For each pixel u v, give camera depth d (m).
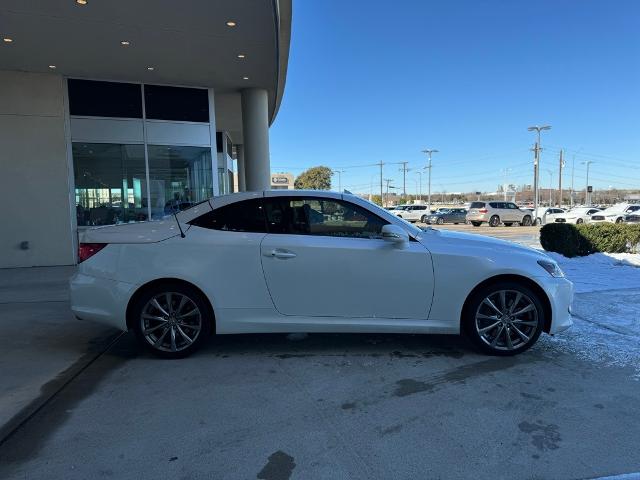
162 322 4.45
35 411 3.43
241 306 4.42
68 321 5.88
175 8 7.59
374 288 4.42
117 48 9.30
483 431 3.15
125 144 11.69
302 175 94.56
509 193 109.88
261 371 4.19
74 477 2.64
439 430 3.16
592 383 3.93
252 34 8.76
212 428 3.19
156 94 12.06
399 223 4.60
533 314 4.50
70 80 11.02
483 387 3.84
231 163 27.55
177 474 2.67
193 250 4.39
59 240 10.80
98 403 3.56
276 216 4.53
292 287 4.41
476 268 4.43
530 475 2.67
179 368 4.26
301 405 3.53
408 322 4.47
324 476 2.66
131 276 4.38
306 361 4.43
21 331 5.44
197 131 12.60
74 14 7.69
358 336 5.21
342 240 4.46
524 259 4.52
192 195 12.51
